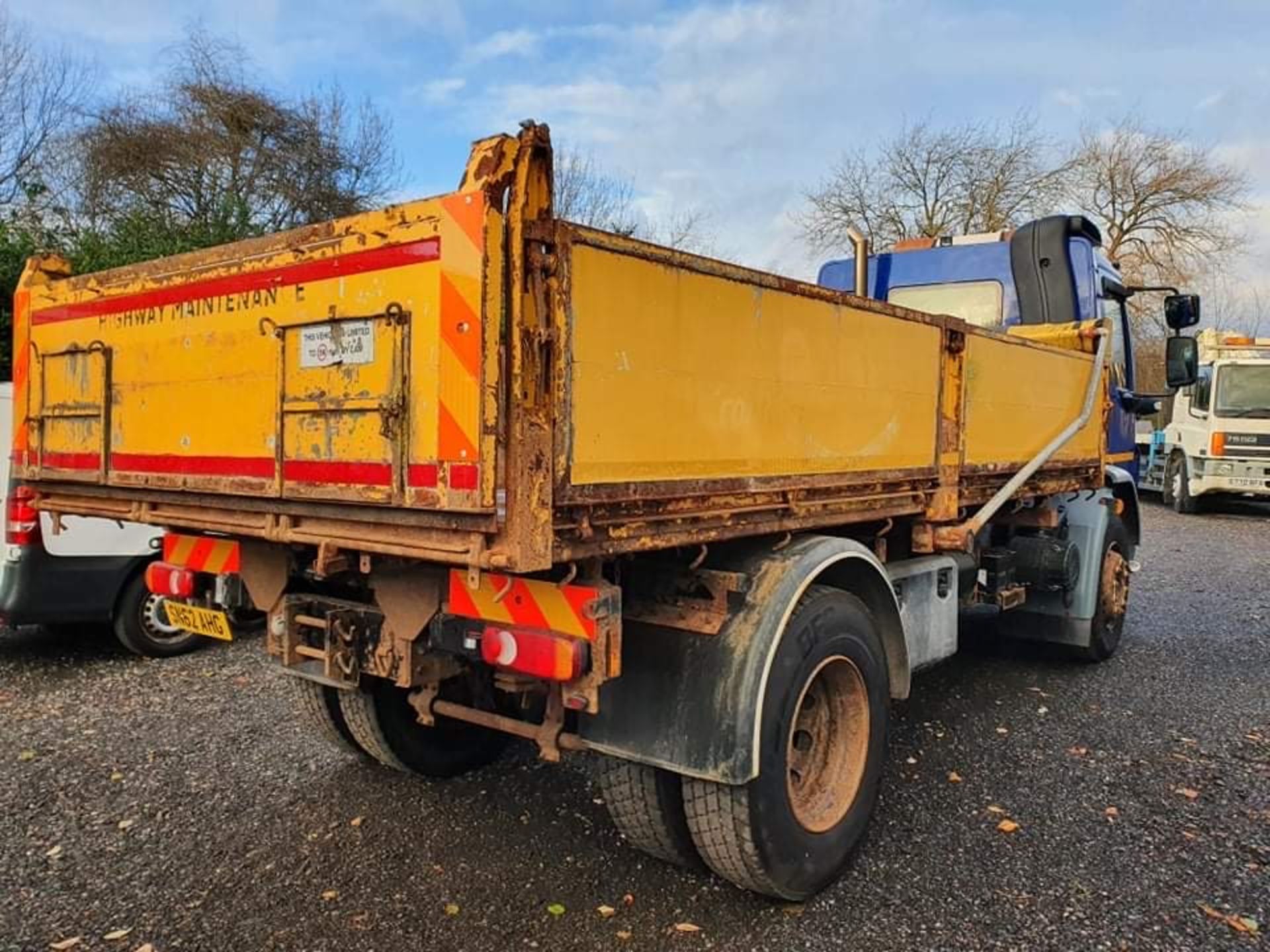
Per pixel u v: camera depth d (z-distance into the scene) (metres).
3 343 10.96
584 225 2.35
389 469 2.45
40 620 5.85
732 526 2.89
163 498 3.24
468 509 2.25
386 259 2.44
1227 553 11.66
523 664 2.58
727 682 2.85
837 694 3.38
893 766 4.38
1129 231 31.41
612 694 3.01
